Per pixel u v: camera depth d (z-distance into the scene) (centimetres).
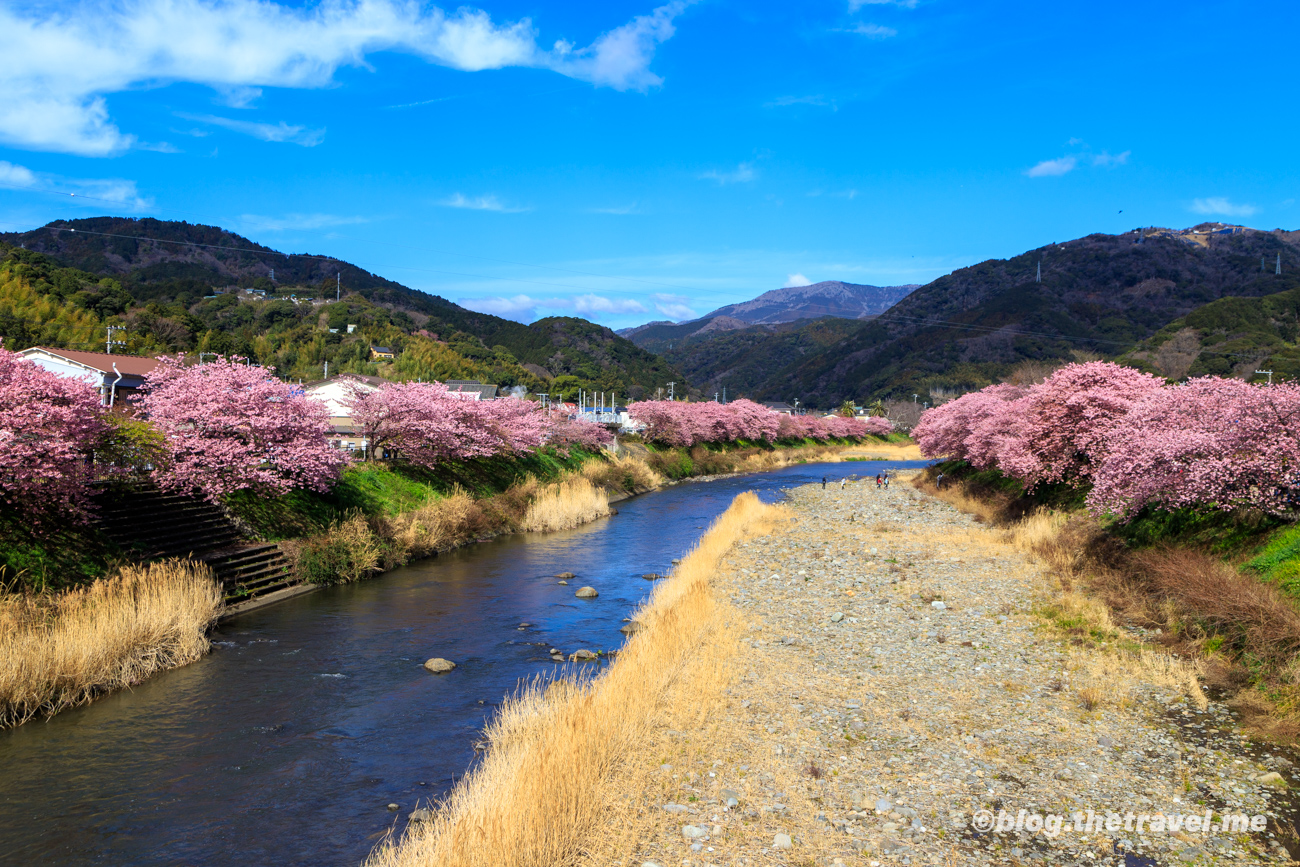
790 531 3238
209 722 1213
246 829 888
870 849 792
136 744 1125
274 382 2480
